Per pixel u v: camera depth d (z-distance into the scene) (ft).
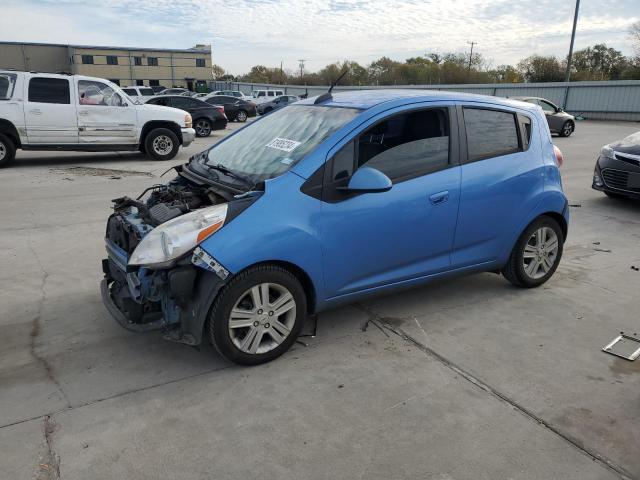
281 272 10.95
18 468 8.20
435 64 212.64
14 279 15.87
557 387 10.68
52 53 217.77
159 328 10.90
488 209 13.76
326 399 10.13
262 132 13.83
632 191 26.37
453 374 11.09
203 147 52.42
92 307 14.01
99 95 38.55
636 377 11.12
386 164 12.09
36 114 36.42
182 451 8.65
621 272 17.65
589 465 8.50
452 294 15.34
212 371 11.04
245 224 10.36
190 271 10.05
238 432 9.14
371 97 13.05
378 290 12.53
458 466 8.41
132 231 11.55
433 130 12.82
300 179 11.01
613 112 105.19
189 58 241.14
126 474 8.13
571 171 39.27
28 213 23.58
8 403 9.83
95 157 43.14
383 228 11.96
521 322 13.61
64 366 11.14
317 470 8.28
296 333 11.57
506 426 9.41
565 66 189.16
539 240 15.38
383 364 11.43
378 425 9.39
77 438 8.91
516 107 14.65
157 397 10.11
